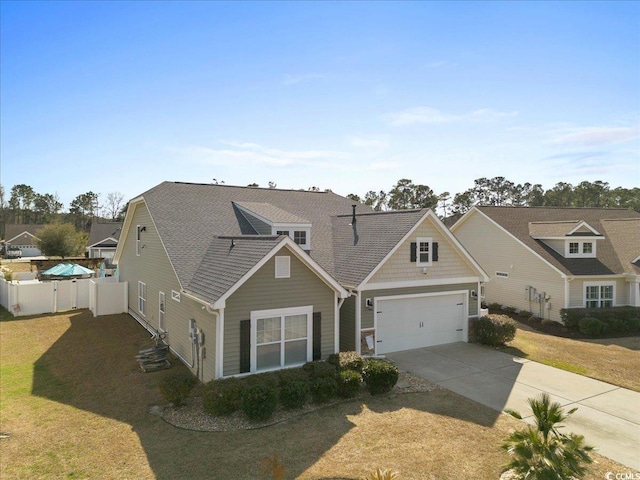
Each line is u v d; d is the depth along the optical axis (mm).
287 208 22156
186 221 17906
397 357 15492
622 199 72438
